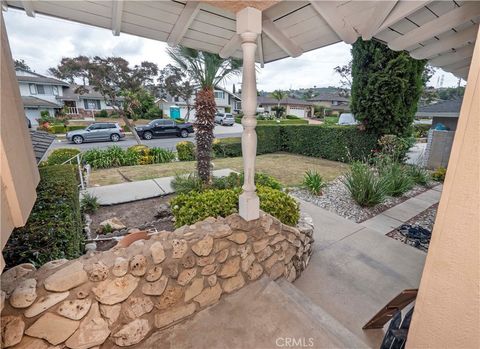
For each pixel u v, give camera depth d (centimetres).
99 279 122
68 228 165
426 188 536
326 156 880
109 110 2317
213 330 152
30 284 105
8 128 78
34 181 107
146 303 141
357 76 692
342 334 162
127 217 373
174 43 232
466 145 55
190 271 158
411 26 213
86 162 722
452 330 59
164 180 559
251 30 166
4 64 82
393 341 136
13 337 100
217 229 171
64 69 1212
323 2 169
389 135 670
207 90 450
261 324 157
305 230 248
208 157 456
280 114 2670
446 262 60
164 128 1494
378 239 315
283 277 221
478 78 52
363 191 412
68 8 171
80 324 119
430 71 1592
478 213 53
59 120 1806
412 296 157
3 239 68
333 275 244
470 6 182
